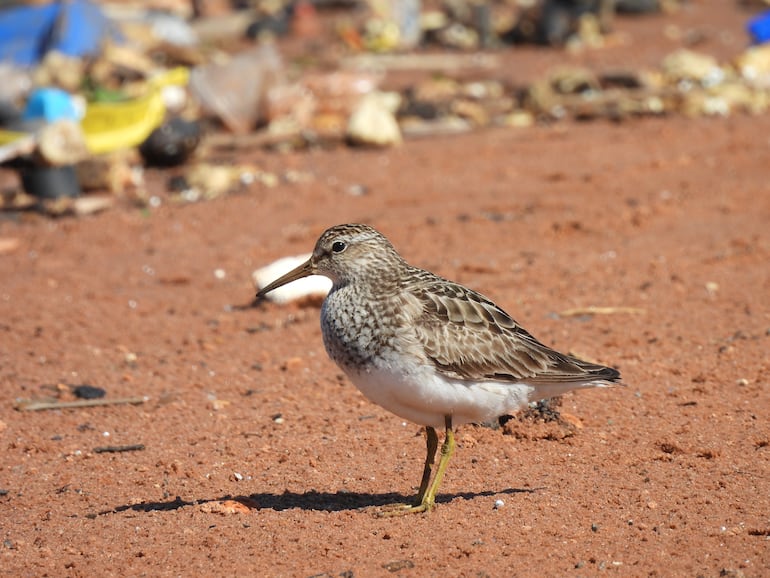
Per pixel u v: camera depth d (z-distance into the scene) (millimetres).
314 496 9812
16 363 13609
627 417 11297
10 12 31969
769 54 29953
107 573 8414
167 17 37062
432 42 38156
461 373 8867
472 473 10125
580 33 37062
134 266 17328
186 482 10289
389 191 20828
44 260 17688
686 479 9727
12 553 8852
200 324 14898
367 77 28891
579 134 24797
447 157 23141
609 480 9789
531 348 9156
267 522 9148
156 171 22766
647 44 36250
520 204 19578
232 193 21047
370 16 40188
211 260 17500
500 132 25359
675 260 16516
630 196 19906
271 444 11062
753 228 17891
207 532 9000
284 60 35281
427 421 9195
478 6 38188
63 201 20156
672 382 12141
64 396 12562
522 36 37438
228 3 44562
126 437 11469
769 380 12023
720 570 8102
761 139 23453
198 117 26156
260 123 25766
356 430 11312
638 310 14461
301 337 14273
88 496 10070
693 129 24656
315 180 21672
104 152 23141
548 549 8484
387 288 9062
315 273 9391
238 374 13141
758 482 9609
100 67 29031
